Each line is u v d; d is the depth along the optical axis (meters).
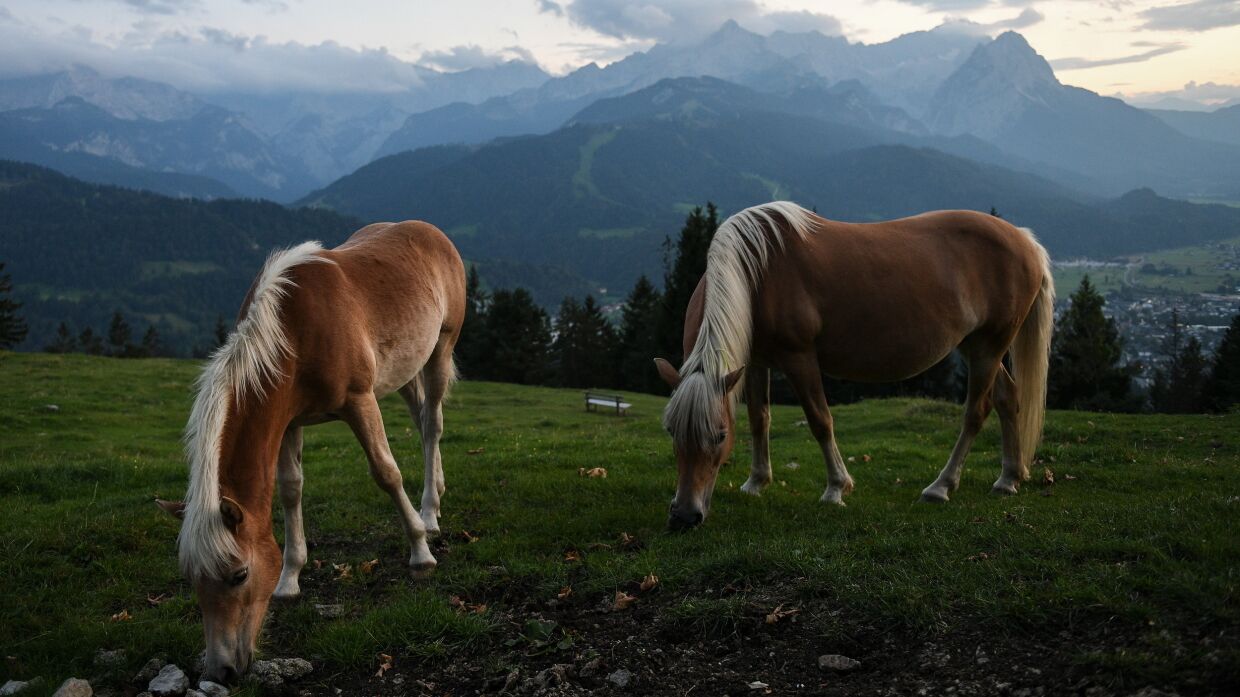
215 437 4.19
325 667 4.63
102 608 5.45
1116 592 4.14
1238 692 3.23
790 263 6.63
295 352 4.83
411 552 5.91
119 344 85.62
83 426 21.69
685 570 5.43
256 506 4.44
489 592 5.54
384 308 5.62
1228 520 5.31
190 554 4.00
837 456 7.20
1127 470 9.03
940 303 6.93
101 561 6.14
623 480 8.34
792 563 5.20
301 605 5.38
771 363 6.98
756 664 4.29
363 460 11.23
